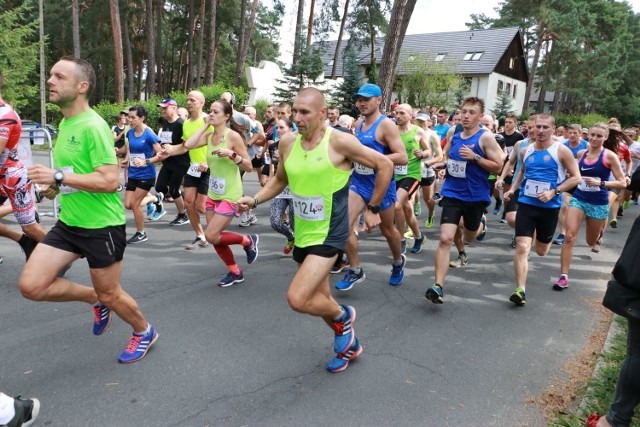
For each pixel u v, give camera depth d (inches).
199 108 257.9
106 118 818.8
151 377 127.5
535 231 202.1
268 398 120.1
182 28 1797.5
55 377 126.3
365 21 1224.2
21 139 264.2
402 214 234.7
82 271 210.2
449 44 1793.8
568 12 1407.5
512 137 374.9
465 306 190.1
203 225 319.0
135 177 264.5
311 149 120.3
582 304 197.9
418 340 156.9
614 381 130.0
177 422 109.6
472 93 1676.9
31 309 169.3
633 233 100.6
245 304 180.9
